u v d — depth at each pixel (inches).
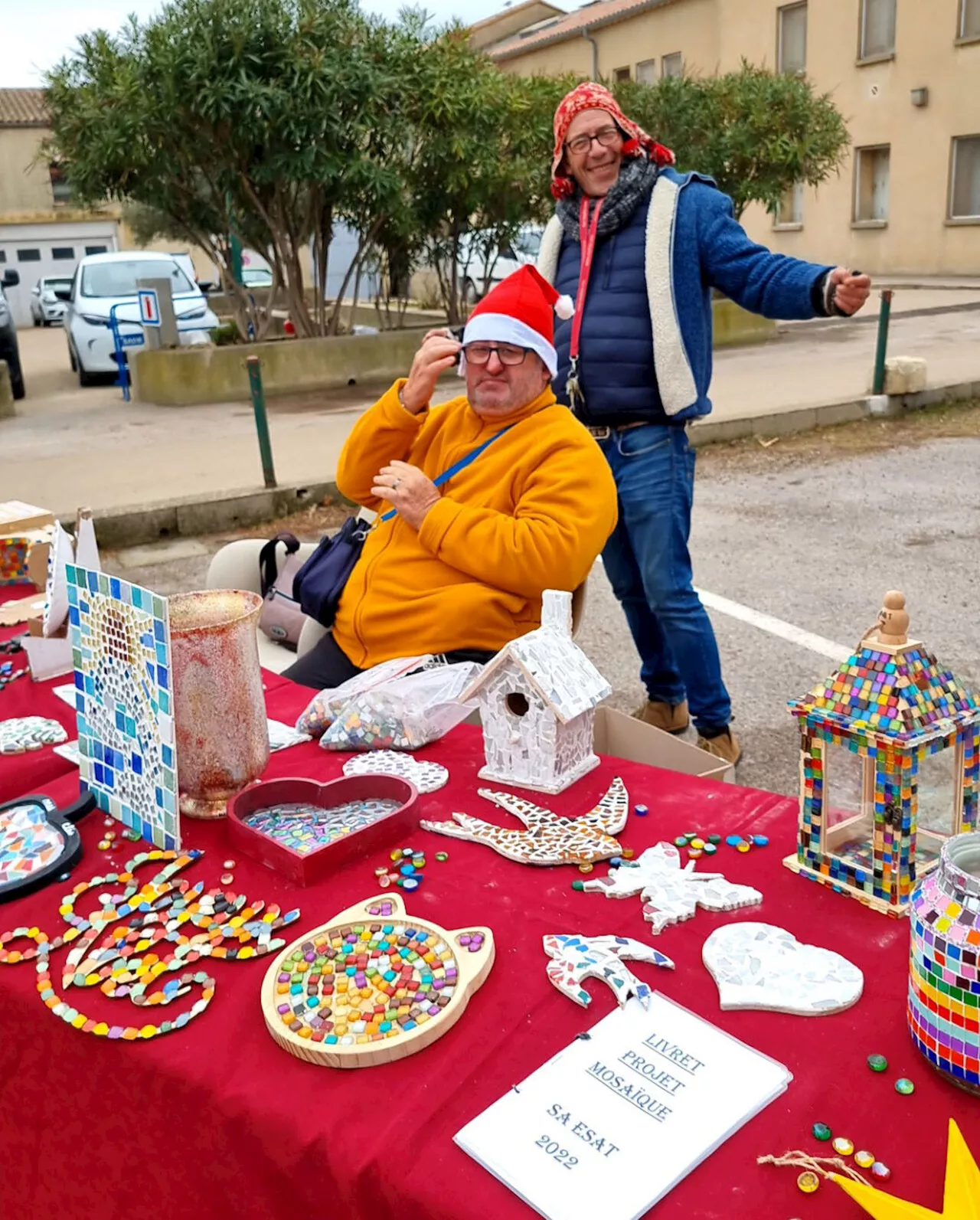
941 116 705.0
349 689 81.1
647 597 124.3
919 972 42.8
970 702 52.7
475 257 516.1
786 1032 46.4
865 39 741.9
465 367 98.7
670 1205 38.3
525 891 58.3
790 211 835.4
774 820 64.5
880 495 255.3
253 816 67.1
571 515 93.2
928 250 738.2
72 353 499.2
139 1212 50.0
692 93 477.4
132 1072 47.8
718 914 55.1
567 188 121.1
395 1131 42.1
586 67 948.0
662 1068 44.1
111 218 1113.4
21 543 117.6
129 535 244.8
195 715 66.0
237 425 362.9
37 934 56.4
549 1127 41.5
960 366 389.1
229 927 55.2
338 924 53.7
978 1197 35.0
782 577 202.4
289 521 256.4
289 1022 47.1
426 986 48.9
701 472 287.4
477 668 83.0
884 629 53.2
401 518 100.3
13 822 66.3
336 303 449.4
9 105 1126.4
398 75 395.9
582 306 118.7
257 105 355.6
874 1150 39.9
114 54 372.8
